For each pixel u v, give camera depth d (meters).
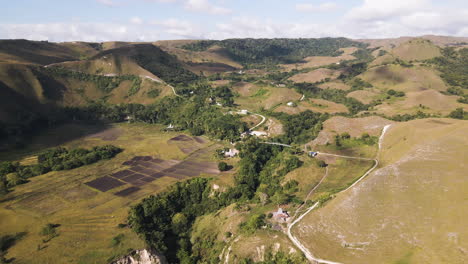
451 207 72.88
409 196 82.56
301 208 95.19
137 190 120.88
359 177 115.00
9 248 83.00
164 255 91.38
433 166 93.88
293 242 76.94
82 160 146.50
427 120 154.00
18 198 112.38
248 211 101.00
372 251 67.50
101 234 90.44
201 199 122.69
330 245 73.25
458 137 109.56
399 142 136.50
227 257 81.56
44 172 136.00
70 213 102.38
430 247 63.03
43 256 79.62
